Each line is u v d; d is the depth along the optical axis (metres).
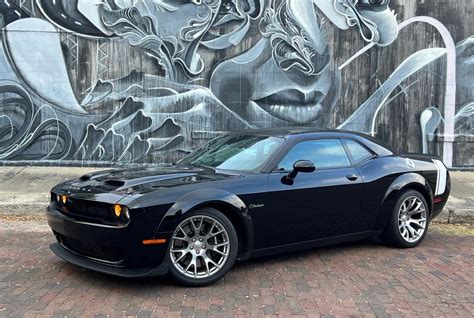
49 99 11.29
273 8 11.27
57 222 4.83
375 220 5.89
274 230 5.09
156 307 4.17
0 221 7.70
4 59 11.15
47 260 5.54
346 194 5.58
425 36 11.43
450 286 4.84
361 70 11.46
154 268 4.43
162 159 11.47
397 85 11.48
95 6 11.17
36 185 9.65
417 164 6.39
